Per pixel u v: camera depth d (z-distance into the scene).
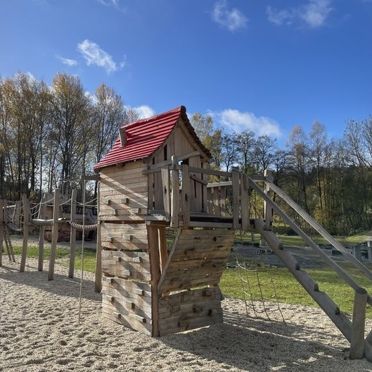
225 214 8.57
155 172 7.59
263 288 13.15
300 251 26.44
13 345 6.82
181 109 8.37
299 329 8.43
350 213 47.50
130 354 6.60
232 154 47.84
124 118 44.78
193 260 7.81
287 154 50.12
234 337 7.80
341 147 48.75
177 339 7.50
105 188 8.90
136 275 8.00
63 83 40.44
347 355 6.60
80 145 41.47
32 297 11.02
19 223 16.73
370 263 21.80
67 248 23.92
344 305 10.78
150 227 7.68
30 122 39.16
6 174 39.53
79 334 7.57
